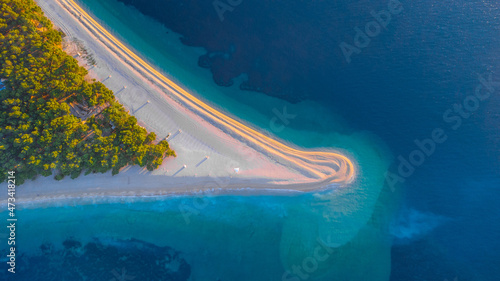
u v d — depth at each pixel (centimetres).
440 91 5234
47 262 4934
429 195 5056
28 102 4712
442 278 4759
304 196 5169
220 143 5284
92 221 5031
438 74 5284
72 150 4750
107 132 5041
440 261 4828
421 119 5225
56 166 4731
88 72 5269
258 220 5122
